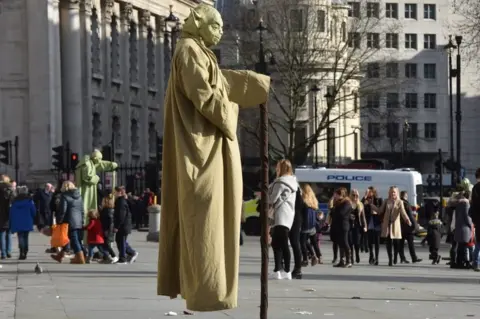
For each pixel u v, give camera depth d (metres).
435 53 162.00
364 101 124.88
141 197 74.25
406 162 152.88
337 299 20.62
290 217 25.44
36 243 47.53
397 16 161.00
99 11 88.62
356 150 128.62
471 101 162.88
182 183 8.41
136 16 97.25
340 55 86.50
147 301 19.88
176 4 104.50
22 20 79.38
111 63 92.19
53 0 79.94
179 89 8.53
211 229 8.39
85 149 85.19
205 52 8.62
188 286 8.49
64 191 32.56
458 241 31.83
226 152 8.58
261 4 89.94
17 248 43.00
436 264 35.16
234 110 8.70
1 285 24.08
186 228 8.40
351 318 17.19
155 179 66.62
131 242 49.69
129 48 96.06
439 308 19.19
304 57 90.62
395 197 34.41
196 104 8.41
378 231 35.28
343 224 32.22
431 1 162.38
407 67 161.25
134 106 96.31
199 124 8.48
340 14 96.06
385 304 19.77
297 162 106.06
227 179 8.58
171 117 8.70
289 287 23.45
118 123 92.31
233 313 17.52
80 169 35.22
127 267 30.84
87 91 85.38
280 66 87.25
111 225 32.66
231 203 8.57
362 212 35.19
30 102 78.94
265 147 9.12
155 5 100.25
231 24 104.25
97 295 21.30
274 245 25.69
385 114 118.31
